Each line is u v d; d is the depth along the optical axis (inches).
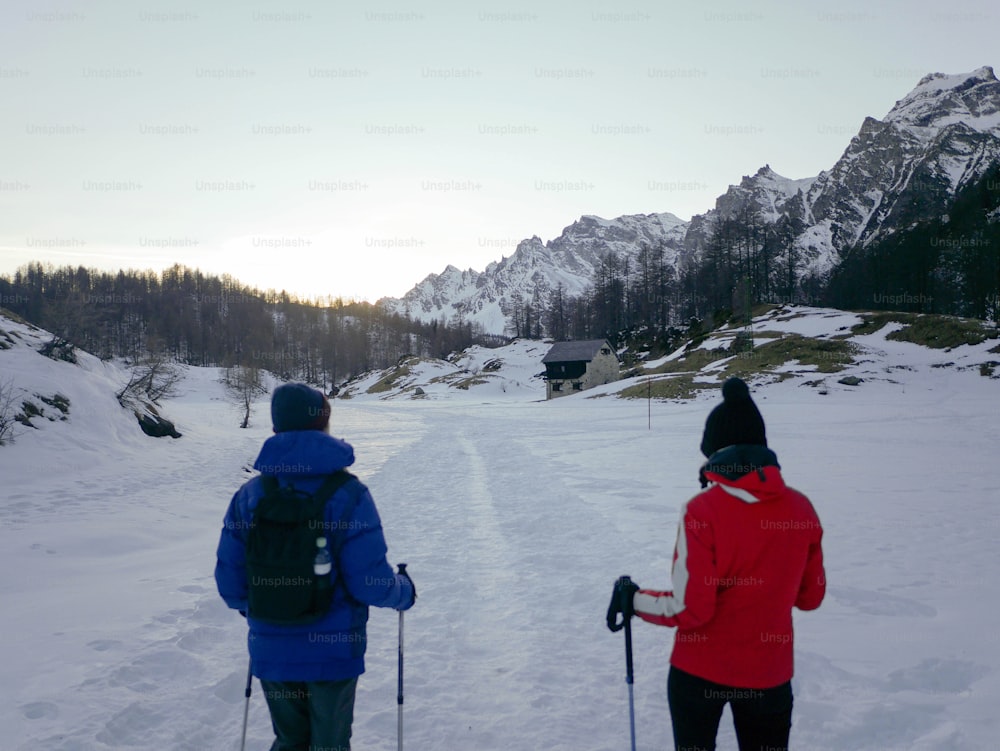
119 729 154.4
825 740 149.4
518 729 159.0
